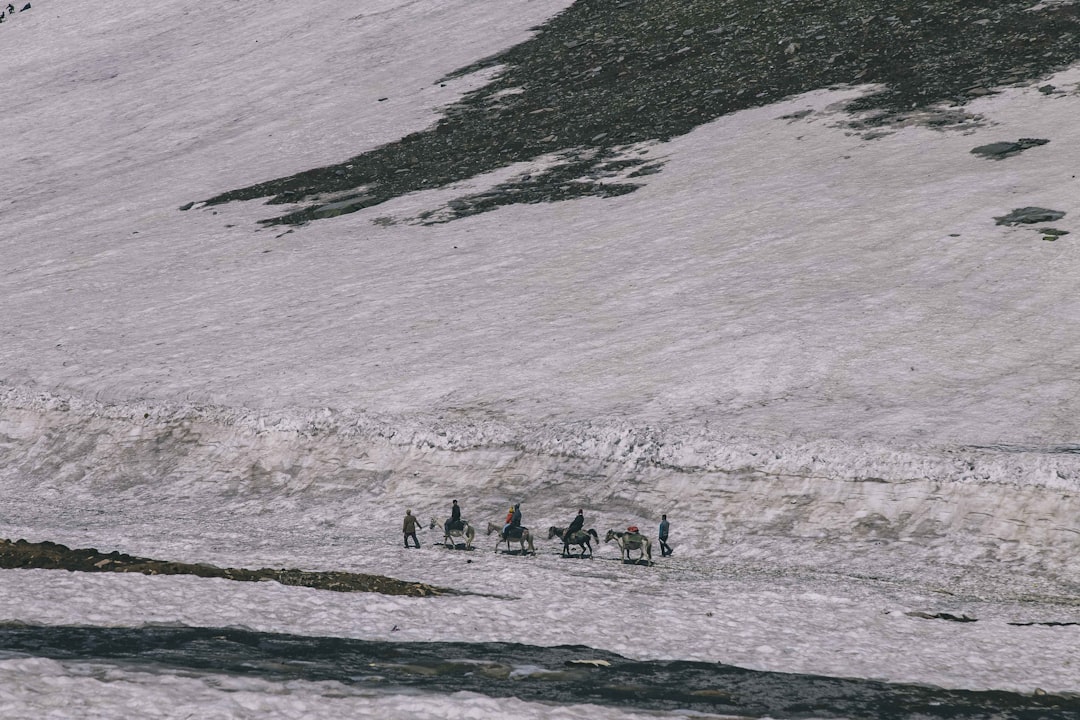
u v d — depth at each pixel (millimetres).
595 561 51656
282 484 68000
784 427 62562
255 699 21297
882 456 57375
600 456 63688
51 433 77500
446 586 40500
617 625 33594
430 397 74000
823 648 32188
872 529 53594
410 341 85812
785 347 74812
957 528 52281
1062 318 74250
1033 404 61906
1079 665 31844
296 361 83625
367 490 65938
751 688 27047
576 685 26125
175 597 32719
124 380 82688
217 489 68500
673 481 60375
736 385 69938
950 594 44812
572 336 82812
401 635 30391
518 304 92062
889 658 31281
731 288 88500
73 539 48219
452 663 27422
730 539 55188
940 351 71500
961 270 84250
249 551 48750
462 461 66188
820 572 49594
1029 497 52156
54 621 28578
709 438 62312
